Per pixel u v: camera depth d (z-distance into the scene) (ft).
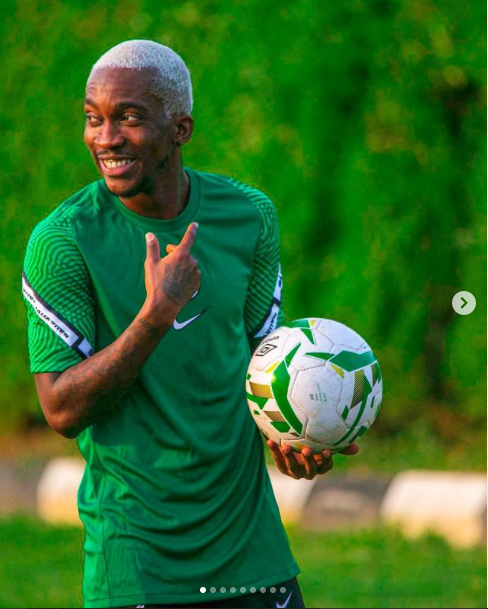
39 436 125.08
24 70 116.88
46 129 115.85
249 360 40.70
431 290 106.42
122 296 37.96
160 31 106.73
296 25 102.06
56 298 37.50
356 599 68.33
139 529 37.70
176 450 37.96
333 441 38.63
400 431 110.42
